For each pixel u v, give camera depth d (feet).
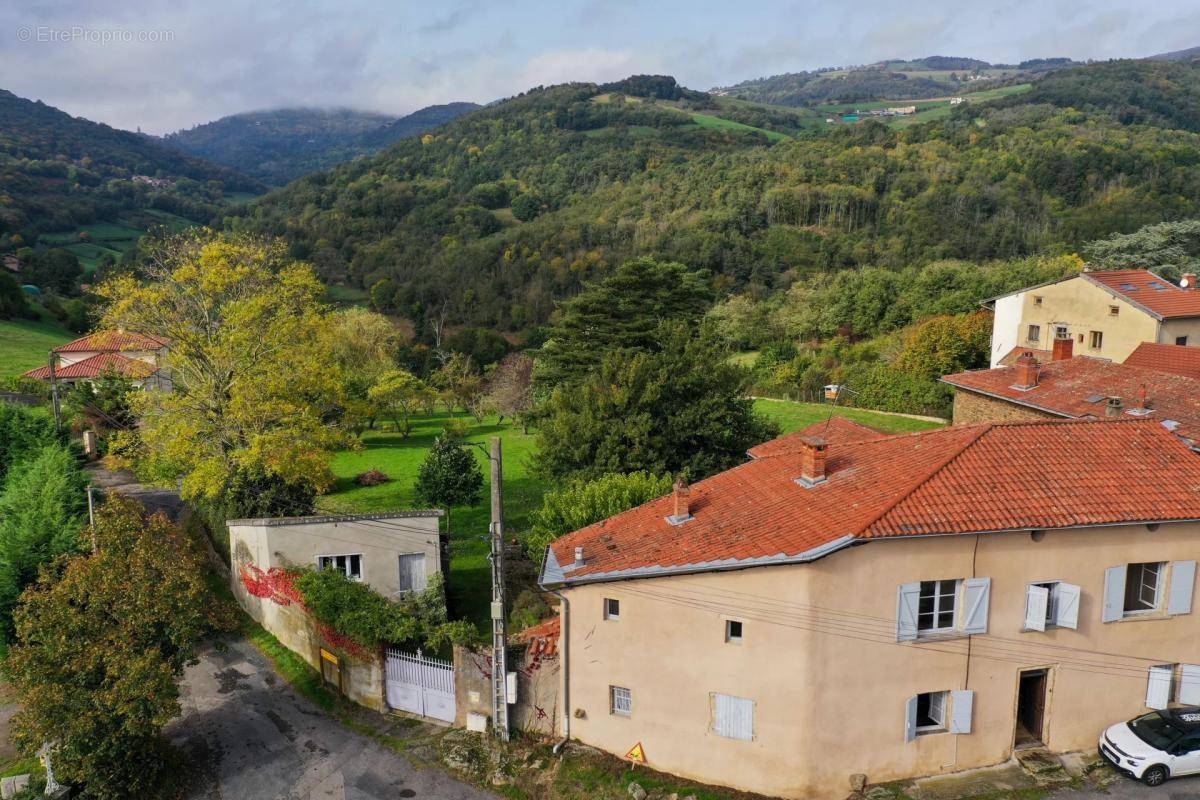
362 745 73.56
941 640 62.03
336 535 92.27
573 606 69.72
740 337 288.10
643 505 80.79
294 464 109.91
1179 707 66.59
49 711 64.28
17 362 237.04
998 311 175.22
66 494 108.17
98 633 68.64
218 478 108.37
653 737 67.36
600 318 169.58
